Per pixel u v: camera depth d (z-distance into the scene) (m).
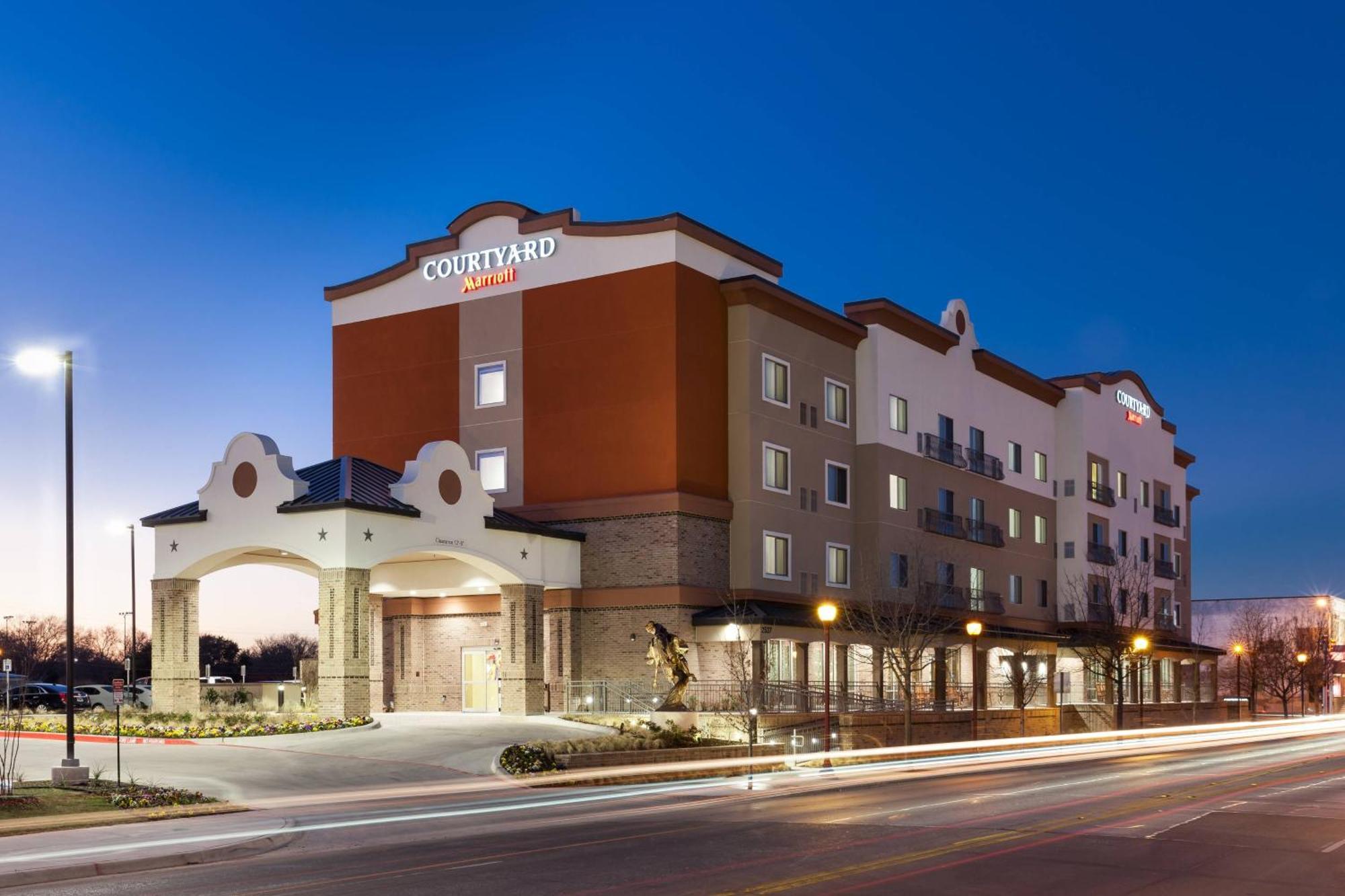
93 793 24.83
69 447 27.14
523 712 45.53
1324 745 55.62
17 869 16.88
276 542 41.44
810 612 51.66
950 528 62.41
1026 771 36.97
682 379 48.91
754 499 50.84
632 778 33.09
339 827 22.45
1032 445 73.38
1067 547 75.06
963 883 15.95
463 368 53.84
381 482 43.75
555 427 51.16
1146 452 85.75
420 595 53.09
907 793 28.92
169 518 43.78
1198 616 122.69
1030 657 65.62
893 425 59.09
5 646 120.88
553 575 48.09
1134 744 57.78
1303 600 118.62
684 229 49.53
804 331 54.88
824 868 17.12
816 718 45.44
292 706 45.16
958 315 65.94
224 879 16.61
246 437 42.75
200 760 32.34
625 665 48.16
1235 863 17.69
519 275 52.72
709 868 17.22
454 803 26.52
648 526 48.38
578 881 16.14
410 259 55.69
